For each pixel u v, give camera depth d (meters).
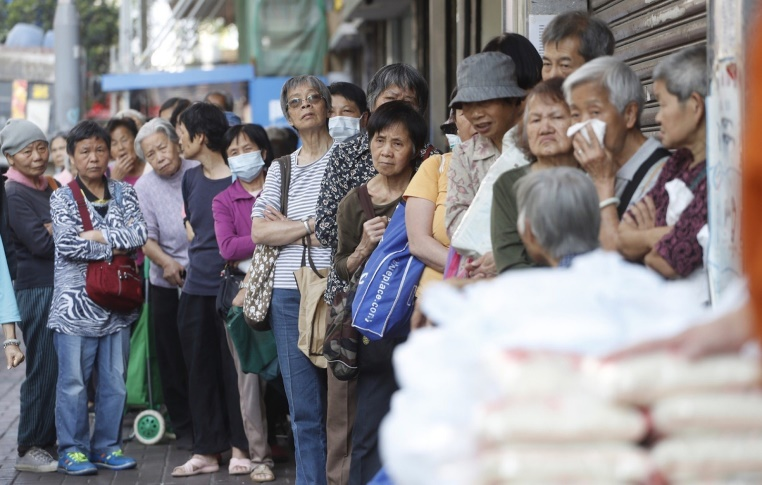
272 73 25.28
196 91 24.11
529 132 5.94
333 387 8.89
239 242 10.16
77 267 10.67
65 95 25.08
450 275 6.80
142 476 10.79
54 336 10.76
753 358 3.54
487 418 3.53
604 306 3.74
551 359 3.59
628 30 9.52
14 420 13.68
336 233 8.62
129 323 10.95
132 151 13.80
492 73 7.02
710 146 5.19
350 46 35.03
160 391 12.67
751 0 4.91
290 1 25.30
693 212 5.45
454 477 3.59
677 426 3.49
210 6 30.02
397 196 8.20
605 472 3.49
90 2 52.53
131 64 27.77
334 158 8.71
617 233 5.67
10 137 11.30
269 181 9.36
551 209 4.80
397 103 8.07
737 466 3.49
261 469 10.53
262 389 10.68
